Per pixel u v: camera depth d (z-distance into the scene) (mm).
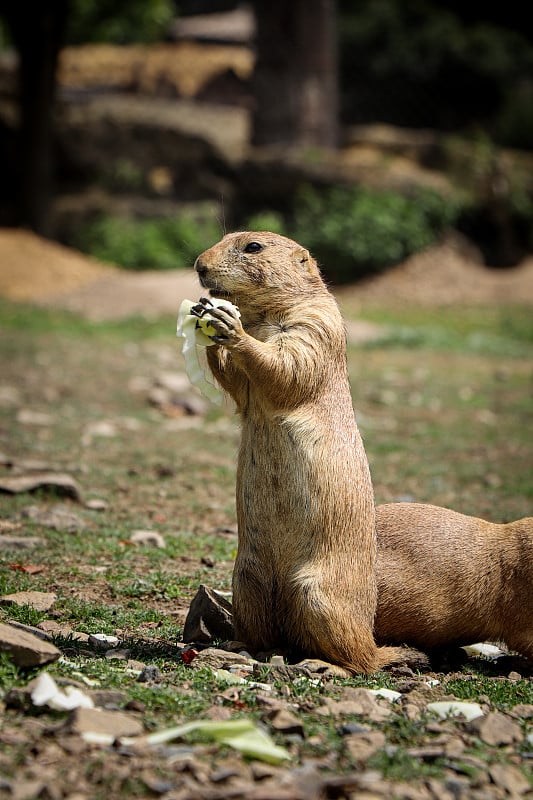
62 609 7988
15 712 5410
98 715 5266
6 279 31781
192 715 5562
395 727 5691
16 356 22062
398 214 38406
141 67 52750
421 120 51531
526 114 48500
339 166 39250
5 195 38625
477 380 23109
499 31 52219
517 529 7488
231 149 40031
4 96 39062
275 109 40094
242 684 6246
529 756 5484
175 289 32094
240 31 58094
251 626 7098
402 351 26922
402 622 7332
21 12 35219
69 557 9547
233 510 12016
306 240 38094
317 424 6816
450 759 5273
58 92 42906
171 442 15602
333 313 7059
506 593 7332
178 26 59750
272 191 39500
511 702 6516
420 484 13742
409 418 18609
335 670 6762
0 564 9102
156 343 25219
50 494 11742
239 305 7199
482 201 40250
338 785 4711
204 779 4797
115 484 12805
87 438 15352
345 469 6859
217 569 9578
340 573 6820
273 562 6969
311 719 5680
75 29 52125
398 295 36969
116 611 8000
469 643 7543
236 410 7277
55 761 4852
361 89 51562
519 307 35375
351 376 22516
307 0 39500
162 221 38688
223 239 7426
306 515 6793
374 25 50781
